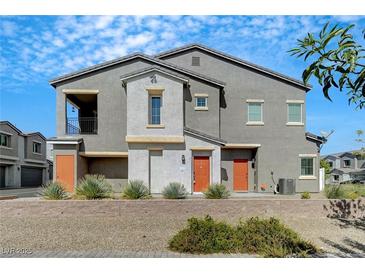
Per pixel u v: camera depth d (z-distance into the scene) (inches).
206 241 302.0
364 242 353.7
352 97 194.5
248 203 482.0
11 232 374.6
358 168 2268.7
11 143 1477.6
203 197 549.6
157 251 304.5
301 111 849.5
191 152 716.7
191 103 791.7
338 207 488.4
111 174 798.5
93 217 453.1
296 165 833.5
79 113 922.7
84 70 773.3
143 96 722.8
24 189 1305.4
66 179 729.0
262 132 833.5
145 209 463.8
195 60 849.5
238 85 840.3
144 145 713.6
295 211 485.1
